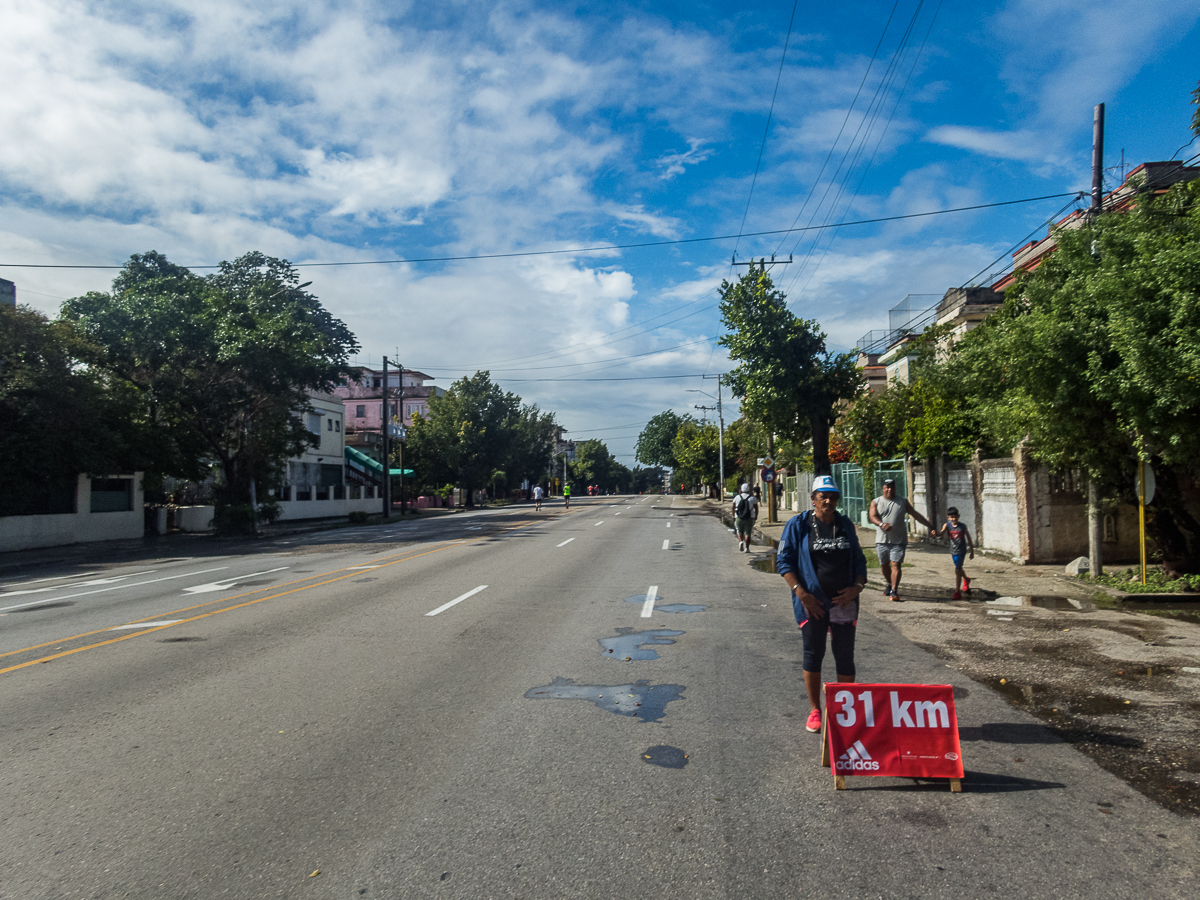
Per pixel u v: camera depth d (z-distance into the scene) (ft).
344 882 11.19
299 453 110.22
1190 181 36.24
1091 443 38.70
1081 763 15.37
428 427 209.26
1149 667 22.99
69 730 18.37
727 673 22.90
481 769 15.44
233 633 29.84
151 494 111.96
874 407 78.74
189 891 11.04
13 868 11.80
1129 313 32.07
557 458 454.40
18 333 77.82
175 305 91.71
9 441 77.51
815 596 17.12
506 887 10.98
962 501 58.95
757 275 66.64
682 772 15.19
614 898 10.66
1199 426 32.58
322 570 52.31
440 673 23.09
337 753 16.46
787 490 142.82
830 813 13.25
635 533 86.28
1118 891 10.66
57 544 87.51
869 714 14.90
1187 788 14.05
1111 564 46.01
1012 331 38.75
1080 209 44.65
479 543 72.84
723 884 10.98
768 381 66.13
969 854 11.76
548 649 26.27
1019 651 25.31
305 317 107.04
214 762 16.06
